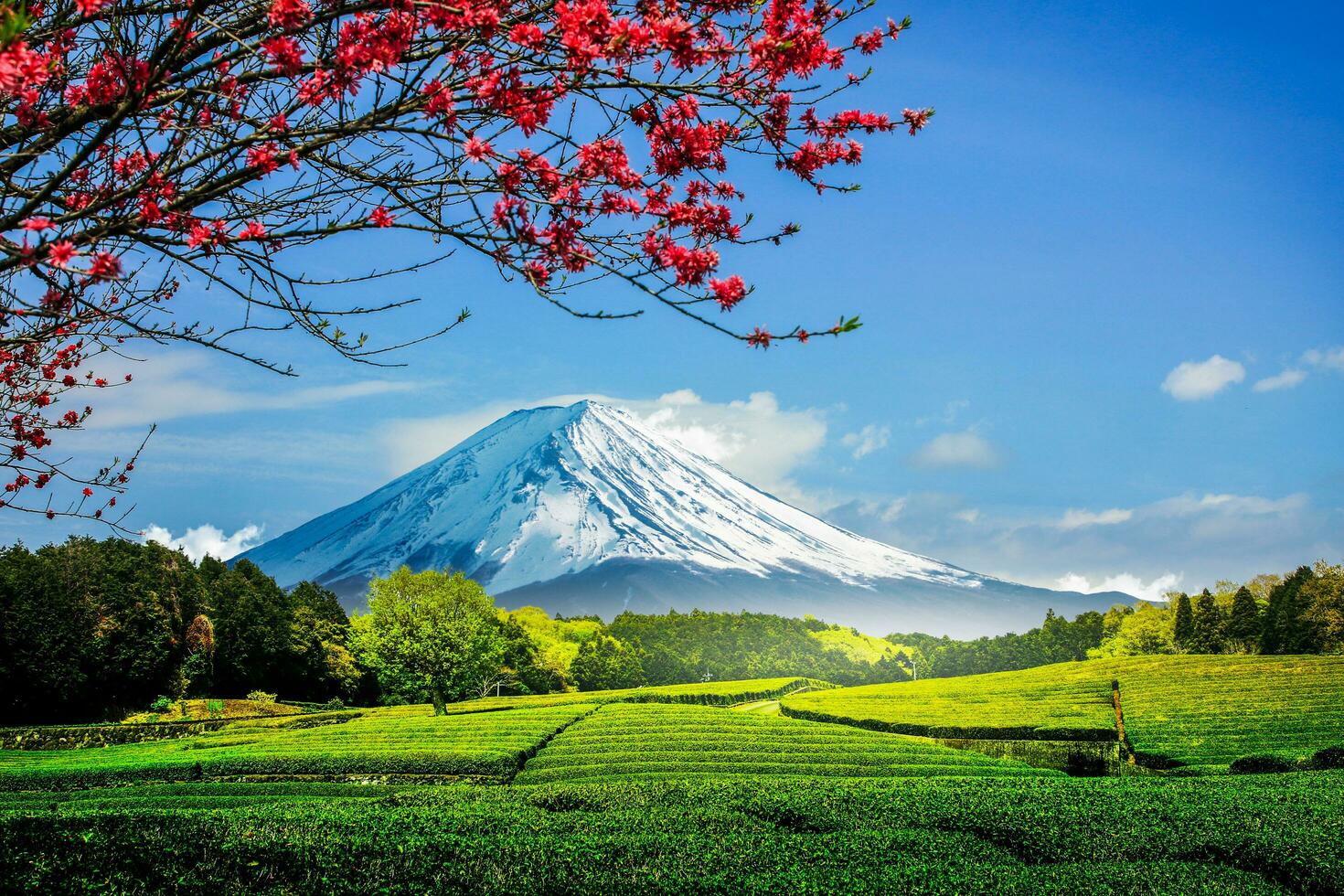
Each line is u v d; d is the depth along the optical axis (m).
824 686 109.81
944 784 21.19
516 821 14.58
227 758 31.39
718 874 11.48
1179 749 36.44
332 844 12.21
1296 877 12.38
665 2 5.02
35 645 55.16
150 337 6.20
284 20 4.52
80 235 4.86
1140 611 112.25
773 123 5.82
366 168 5.54
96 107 4.84
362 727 45.69
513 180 5.04
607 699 70.56
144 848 11.72
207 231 5.13
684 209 5.50
